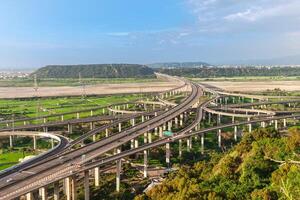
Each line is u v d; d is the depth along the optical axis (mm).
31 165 161125
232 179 120875
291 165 98812
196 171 148750
